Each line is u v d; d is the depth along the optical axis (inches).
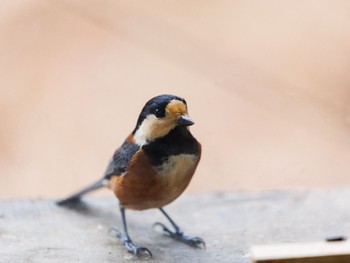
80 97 589.3
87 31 653.9
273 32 668.7
